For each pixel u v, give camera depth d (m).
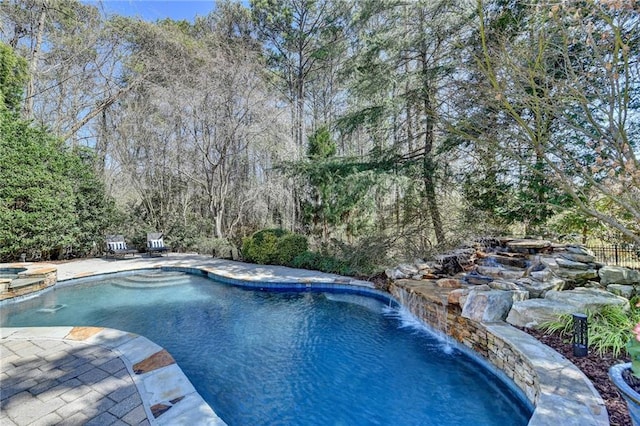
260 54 15.07
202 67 12.61
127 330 5.09
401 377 3.66
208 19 15.82
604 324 3.44
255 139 12.35
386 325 5.31
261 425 2.84
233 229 14.16
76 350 3.68
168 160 13.98
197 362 4.03
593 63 3.72
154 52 13.91
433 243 8.74
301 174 9.94
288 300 6.77
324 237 10.88
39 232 9.69
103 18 13.34
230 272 8.66
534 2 3.90
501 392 3.33
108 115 15.24
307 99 16.81
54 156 10.30
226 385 3.50
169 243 13.30
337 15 13.82
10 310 6.08
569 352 3.10
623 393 1.88
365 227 10.06
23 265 8.27
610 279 4.43
